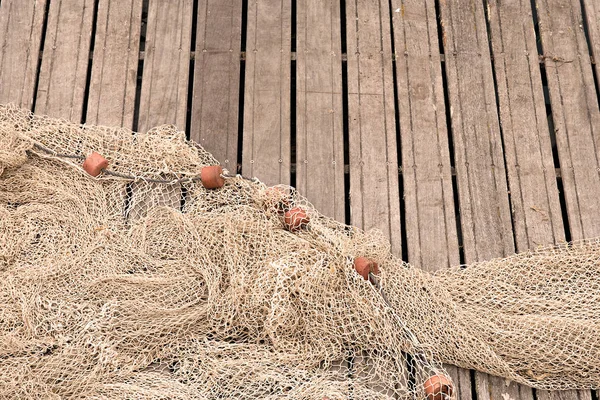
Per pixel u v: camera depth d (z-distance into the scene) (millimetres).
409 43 3955
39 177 3682
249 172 3779
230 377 3467
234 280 3520
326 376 3480
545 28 4004
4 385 3381
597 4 4059
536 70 3934
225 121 3832
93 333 3480
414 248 3697
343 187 3762
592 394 3613
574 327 3490
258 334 3531
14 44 3918
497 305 3586
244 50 4105
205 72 3895
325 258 3545
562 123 3869
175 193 3719
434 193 3760
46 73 3883
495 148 3818
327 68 3910
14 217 3611
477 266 3646
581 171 3807
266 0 4000
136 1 3988
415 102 3871
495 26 3998
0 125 3699
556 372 3518
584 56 3961
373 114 3852
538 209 3748
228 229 3568
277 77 3891
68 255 3576
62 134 3756
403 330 3516
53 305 3516
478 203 3752
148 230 3645
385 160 3797
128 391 3424
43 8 3975
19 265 3568
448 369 3553
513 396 3525
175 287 3553
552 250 3672
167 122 3826
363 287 3518
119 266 3582
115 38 3936
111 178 3713
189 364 3490
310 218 3641
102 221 3645
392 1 4016
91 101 3844
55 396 3387
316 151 3801
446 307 3551
